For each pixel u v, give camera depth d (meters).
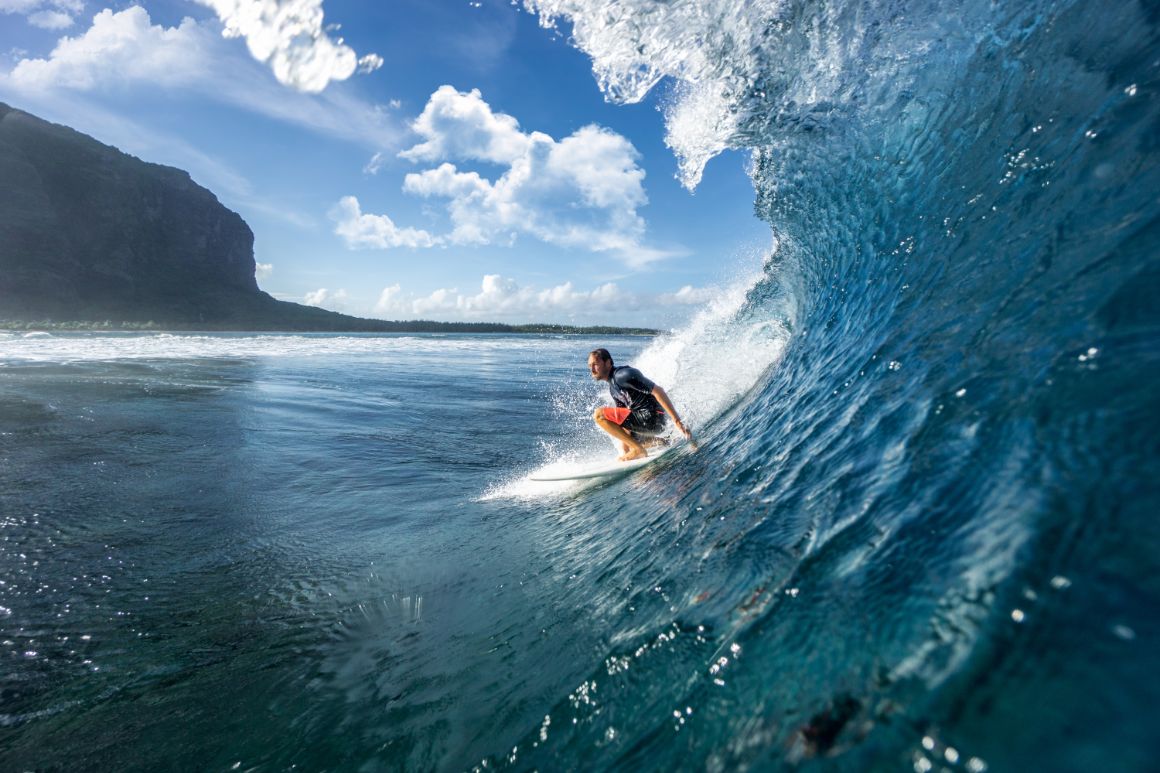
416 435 8.28
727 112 5.11
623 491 4.18
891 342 2.65
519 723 1.65
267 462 6.45
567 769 1.33
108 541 4.06
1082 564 0.91
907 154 3.86
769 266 6.56
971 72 3.47
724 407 5.39
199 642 2.74
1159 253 1.49
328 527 4.42
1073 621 0.84
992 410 1.51
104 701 2.30
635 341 48.12
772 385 4.47
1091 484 1.04
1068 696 0.74
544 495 4.87
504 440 8.06
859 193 4.34
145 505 4.86
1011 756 0.72
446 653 2.36
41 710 2.26
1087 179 2.13
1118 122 2.21
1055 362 1.45
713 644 1.48
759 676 1.23
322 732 1.98
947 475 1.44
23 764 1.96
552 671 1.88
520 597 2.73
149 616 3.01
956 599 1.04
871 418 2.18
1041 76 2.91
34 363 14.55
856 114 4.38
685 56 4.89
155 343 24.25
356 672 2.37
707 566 2.03
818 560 1.55
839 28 4.20
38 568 3.59
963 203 2.99
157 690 2.36
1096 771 0.64
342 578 3.42
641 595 2.13
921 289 2.82
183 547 3.98
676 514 2.93
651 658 1.60
